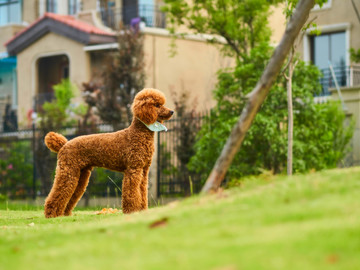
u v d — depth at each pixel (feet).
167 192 52.39
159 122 29.40
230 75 49.70
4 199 58.75
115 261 13.73
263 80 21.53
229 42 57.47
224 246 13.66
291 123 32.09
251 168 45.32
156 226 17.08
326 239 13.07
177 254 13.55
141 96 28.71
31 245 17.40
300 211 15.60
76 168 29.86
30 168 60.49
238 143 21.04
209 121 48.60
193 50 72.69
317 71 47.44
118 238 16.21
